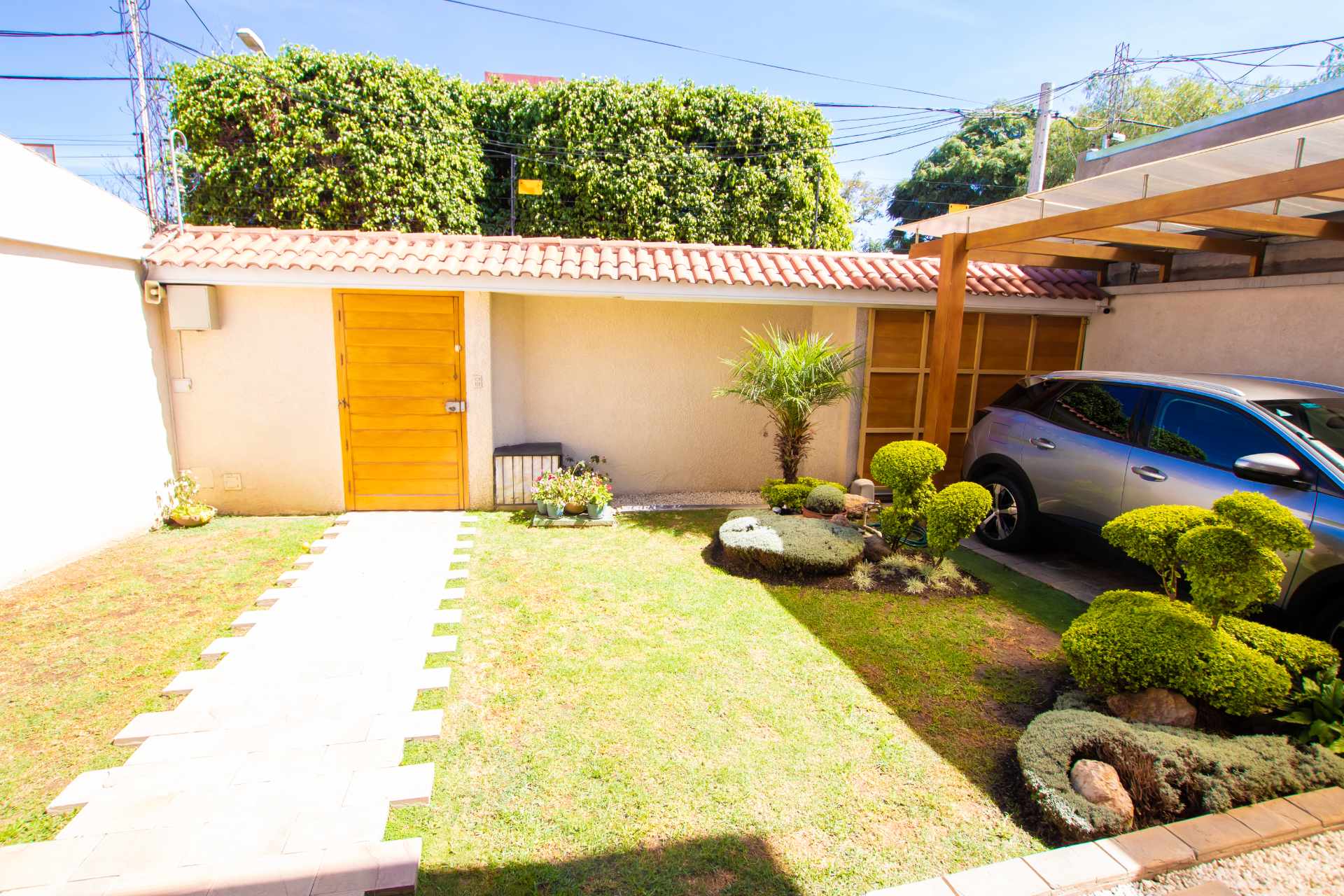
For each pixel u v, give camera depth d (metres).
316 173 12.62
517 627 4.55
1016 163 24.48
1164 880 2.46
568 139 13.98
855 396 8.16
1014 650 4.37
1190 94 23.70
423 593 5.11
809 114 14.91
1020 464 6.16
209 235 7.10
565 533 6.81
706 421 8.83
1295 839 2.65
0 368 4.92
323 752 3.13
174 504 6.93
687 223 14.43
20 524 5.12
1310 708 3.30
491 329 7.59
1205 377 5.17
